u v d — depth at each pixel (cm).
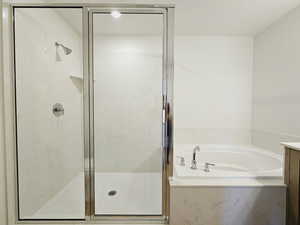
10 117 165
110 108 210
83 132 197
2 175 162
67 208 189
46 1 187
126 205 193
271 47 249
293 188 145
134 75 210
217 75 290
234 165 257
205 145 287
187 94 291
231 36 287
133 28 198
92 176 195
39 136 189
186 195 153
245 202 152
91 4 175
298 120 207
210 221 154
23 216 177
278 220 152
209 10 214
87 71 195
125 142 215
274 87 244
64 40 194
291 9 212
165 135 182
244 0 194
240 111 292
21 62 172
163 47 186
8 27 161
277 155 229
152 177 208
